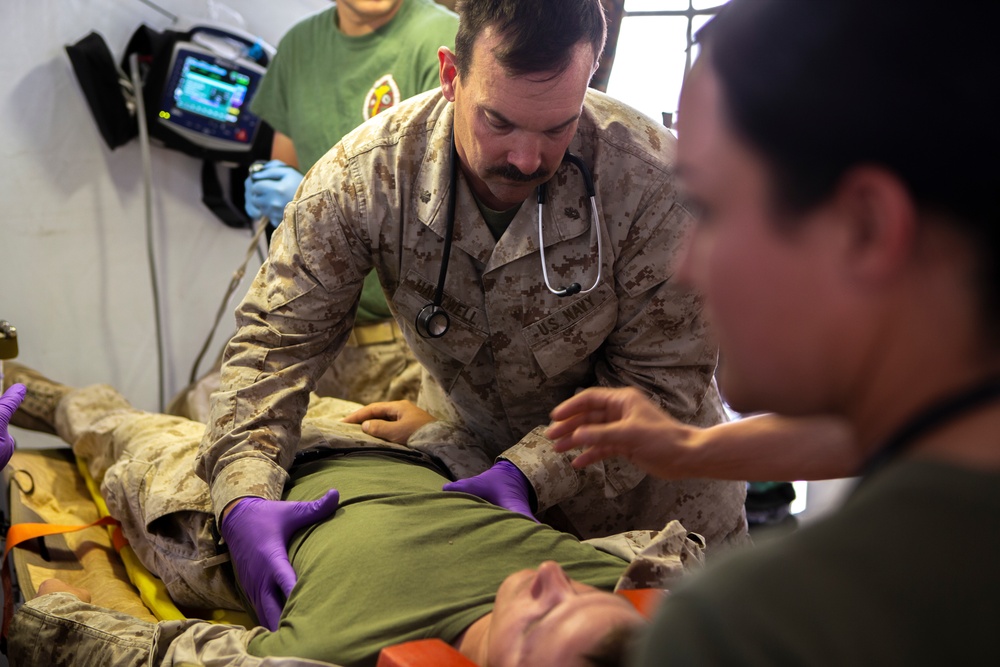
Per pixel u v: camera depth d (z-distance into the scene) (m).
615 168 1.64
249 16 3.21
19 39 2.94
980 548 0.41
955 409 0.44
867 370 0.47
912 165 0.43
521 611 1.04
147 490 1.89
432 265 1.70
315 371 1.74
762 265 0.49
